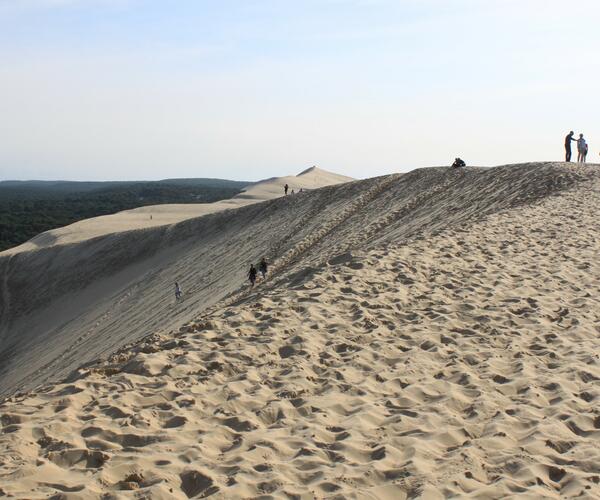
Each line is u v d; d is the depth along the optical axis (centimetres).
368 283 1203
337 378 760
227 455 566
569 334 927
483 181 3650
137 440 590
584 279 1256
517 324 980
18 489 484
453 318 1002
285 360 819
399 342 891
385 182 5009
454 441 604
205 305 3272
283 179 12975
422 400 703
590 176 2848
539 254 1484
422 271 1308
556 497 495
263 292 1350
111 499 479
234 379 755
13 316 6347
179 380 741
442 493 496
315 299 1090
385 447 573
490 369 791
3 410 655
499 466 545
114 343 3669
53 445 564
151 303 4488
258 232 5297
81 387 717
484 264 1379
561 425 626
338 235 4034
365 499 489
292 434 616
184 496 501
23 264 7275
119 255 6619
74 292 6334
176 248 6238
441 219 3178
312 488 503
